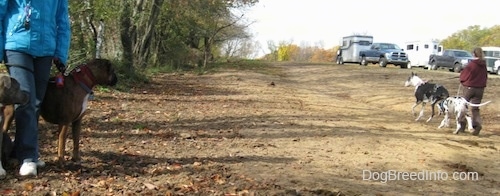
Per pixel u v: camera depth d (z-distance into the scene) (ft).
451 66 116.98
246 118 36.65
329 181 20.20
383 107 53.57
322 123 36.09
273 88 69.82
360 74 96.43
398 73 97.19
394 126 38.37
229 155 23.91
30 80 17.54
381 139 30.68
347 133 31.99
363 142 29.27
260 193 17.75
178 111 39.09
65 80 18.80
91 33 50.85
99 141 25.20
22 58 17.28
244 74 96.63
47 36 17.70
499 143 33.55
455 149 29.60
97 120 31.50
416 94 44.16
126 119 32.99
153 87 59.88
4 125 17.93
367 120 40.57
